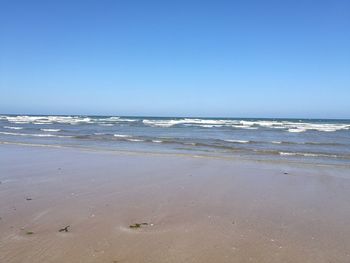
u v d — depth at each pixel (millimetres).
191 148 21297
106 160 15133
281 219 7012
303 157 17656
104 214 7059
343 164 15102
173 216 7047
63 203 7828
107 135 32188
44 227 6227
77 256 5051
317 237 6016
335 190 9766
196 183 10375
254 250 5391
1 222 6480
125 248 5359
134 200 8219
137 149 20438
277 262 4992
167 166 13617
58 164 13797
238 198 8672
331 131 42594
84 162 14438
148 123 64500
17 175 11281
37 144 22703
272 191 9539
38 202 7883
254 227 6469
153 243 5578
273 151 19875
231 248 5445
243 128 48750
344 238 5980
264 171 12812
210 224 6586
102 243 5535
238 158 16672
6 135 31203
